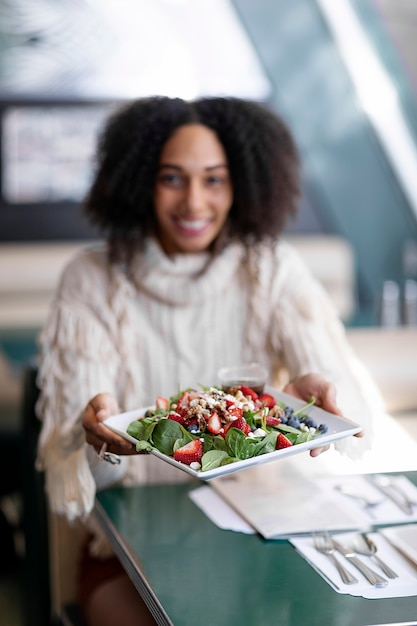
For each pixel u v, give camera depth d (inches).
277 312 92.3
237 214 92.9
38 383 90.2
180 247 91.7
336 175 200.1
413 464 83.7
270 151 91.2
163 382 91.1
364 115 193.8
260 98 200.8
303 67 193.0
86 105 194.2
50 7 189.5
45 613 95.0
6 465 145.4
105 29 192.5
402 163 195.3
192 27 195.9
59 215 197.8
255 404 70.8
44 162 195.2
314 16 188.4
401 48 179.3
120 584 83.2
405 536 69.4
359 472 82.5
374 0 178.1
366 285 207.3
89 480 78.8
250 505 76.8
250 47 198.1
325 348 90.7
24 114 192.4
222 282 91.0
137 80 195.8
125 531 73.6
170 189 89.5
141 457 88.8
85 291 90.7
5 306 179.8
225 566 67.3
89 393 86.0
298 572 65.8
